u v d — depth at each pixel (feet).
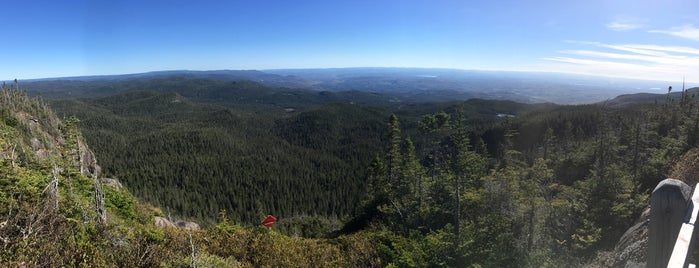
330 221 232.53
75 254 28.48
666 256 7.66
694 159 56.59
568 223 65.46
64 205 37.04
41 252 26.04
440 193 89.15
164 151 485.56
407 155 114.62
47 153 106.83
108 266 28.58
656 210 7.73
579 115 259.19
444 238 55.62
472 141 290.97
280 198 372.38
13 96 167.12
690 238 7.10
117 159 438.81
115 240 33.71
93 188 59.52
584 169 116.37
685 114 129.08
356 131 626.23
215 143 519.60
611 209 62.08
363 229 102.78
